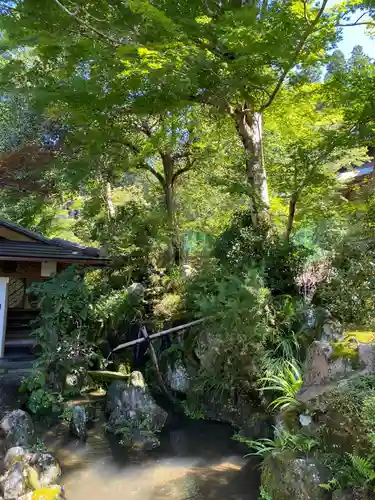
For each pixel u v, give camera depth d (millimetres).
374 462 3879
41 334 8516
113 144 10641
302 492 4207
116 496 5305
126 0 5191
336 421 4473
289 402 5887
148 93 7391
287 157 8078
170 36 5586
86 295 8961
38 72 7293
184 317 9484
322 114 9789
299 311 7445
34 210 15430
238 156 11648
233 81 6488
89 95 6750
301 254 8289
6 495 4703
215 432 7414
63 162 9836
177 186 14500
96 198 13195
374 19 6398
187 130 11734
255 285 7383
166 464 6230
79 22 5496
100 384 9219
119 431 7199
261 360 7113
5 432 6250
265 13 6211
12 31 5926
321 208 8406
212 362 7930
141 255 11836
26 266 9859
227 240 9297
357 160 10852
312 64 7051
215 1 6680
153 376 9609
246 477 5766
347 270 7609
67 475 5809
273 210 9914
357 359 4945
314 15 6586
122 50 5285
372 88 6723
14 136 15047
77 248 10953
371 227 7738
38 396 7770
